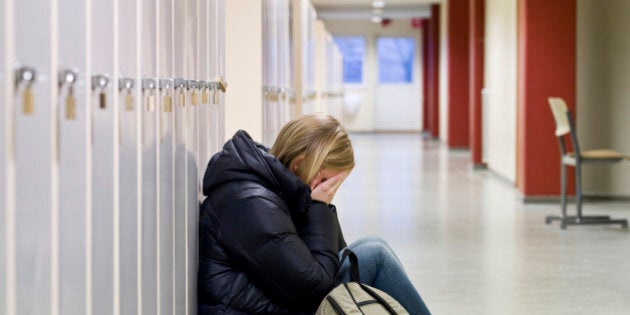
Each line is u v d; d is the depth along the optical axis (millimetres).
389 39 26984
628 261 6336
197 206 3025
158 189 2340
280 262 2691
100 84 1723
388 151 18469
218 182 2855
